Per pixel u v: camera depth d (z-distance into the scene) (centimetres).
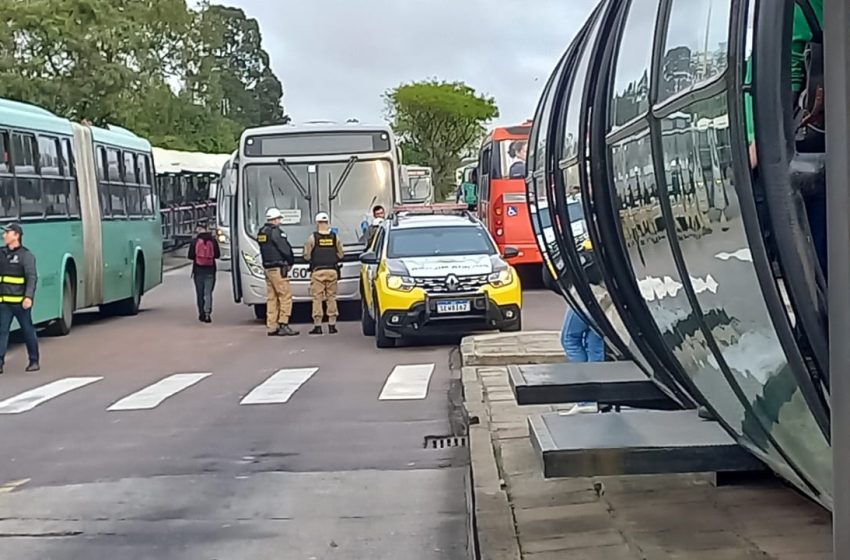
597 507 763
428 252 1931
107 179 2558
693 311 530
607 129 672
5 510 891
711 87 432
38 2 4078
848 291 291
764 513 729
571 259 865
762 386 454
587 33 794
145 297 3328
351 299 2338
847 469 295
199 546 779
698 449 601
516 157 3078
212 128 7262
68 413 1334
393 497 889
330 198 2358
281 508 870
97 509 884
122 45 4341
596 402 838
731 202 430
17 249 1748
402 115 7512
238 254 2367
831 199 294
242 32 10150
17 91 4047
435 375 1545
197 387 1510
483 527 721
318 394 1411
